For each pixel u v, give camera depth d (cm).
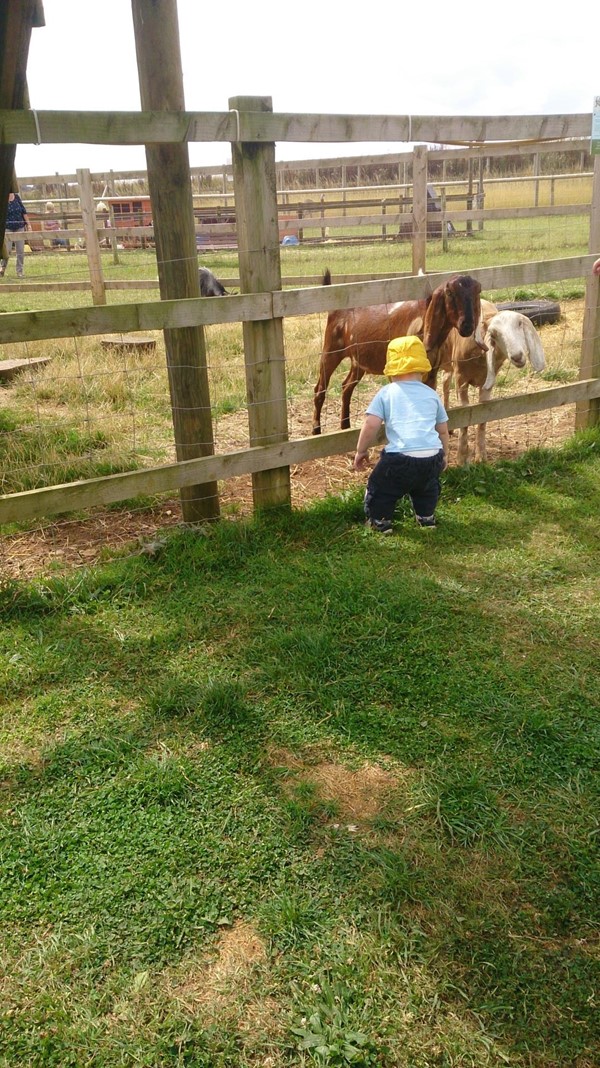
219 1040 191
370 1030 192
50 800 268
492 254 1605
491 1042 189
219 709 312
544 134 528
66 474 559
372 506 466
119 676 338
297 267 1530
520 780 272
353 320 595
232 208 2173
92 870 239
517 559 437
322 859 241
